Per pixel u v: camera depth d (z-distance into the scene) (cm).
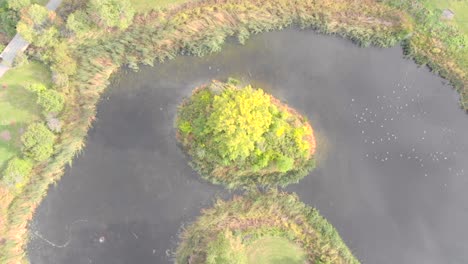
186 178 4666
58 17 4631
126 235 4550
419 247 4716
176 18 4806
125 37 4753
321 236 4597
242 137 4234
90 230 4541
